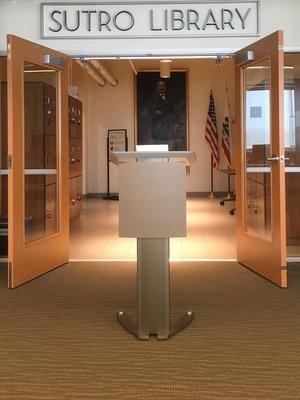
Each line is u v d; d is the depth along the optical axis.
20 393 2.12
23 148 4.04
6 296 3.65
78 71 11.59
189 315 3.09
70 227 7.38
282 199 3.85
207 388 2.15
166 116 12.33
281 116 3.85
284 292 3.72
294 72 5.44
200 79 12.21
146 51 4.71
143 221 2.75
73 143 8.46
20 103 3.99
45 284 3.99
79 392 2.12
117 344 2.69
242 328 2.93
